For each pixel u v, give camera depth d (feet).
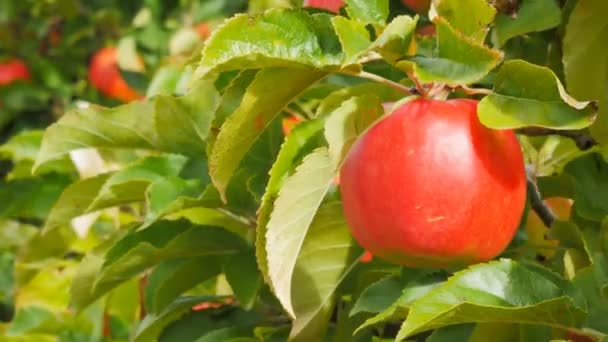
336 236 3.45
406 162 3.05
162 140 3.89
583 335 3.31
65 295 5.18
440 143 3.05
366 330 3.61
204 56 3.04
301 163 3.10
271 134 3.75
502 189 3.06
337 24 3.07
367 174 3.07
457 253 3.08
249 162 3.74
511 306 3.08
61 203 4.01
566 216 3.75
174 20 8.29
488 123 3.05
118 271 3.91
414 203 3.04
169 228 3.88
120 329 4.88
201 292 4.38
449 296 3.06
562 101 3.07
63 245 5.15
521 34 3.53
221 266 3.89
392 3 3.54
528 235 3.62
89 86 8.91
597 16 3.42
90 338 4.92
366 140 3.10
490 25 3.45
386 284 3.36
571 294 3.18
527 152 3.68
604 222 3.36
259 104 3.15
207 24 8.02
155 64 8.10
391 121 3.09
